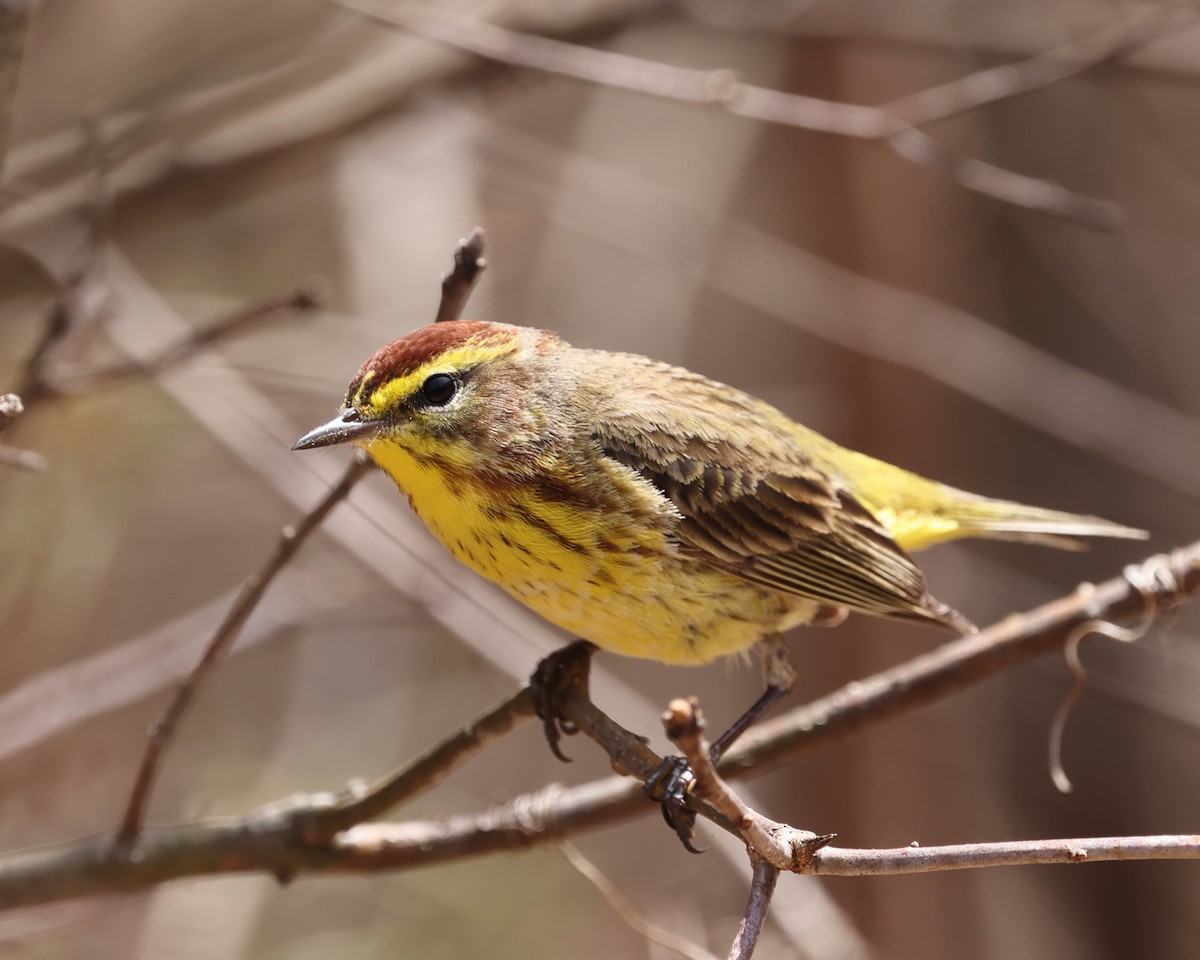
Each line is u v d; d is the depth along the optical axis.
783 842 4.58
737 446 7.69
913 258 14.05
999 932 14.17
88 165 11.80
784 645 7.82
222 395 10.70
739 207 15.77
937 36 13.41
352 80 13.10
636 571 7.16
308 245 14.49
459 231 13.84
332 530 10.77
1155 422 13.58
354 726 13.60
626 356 8.02
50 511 12.13
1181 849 4.70
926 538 8.93
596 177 14.36
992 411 14.38
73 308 7.86
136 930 11.83
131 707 12.88
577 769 14.42
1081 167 14.61
